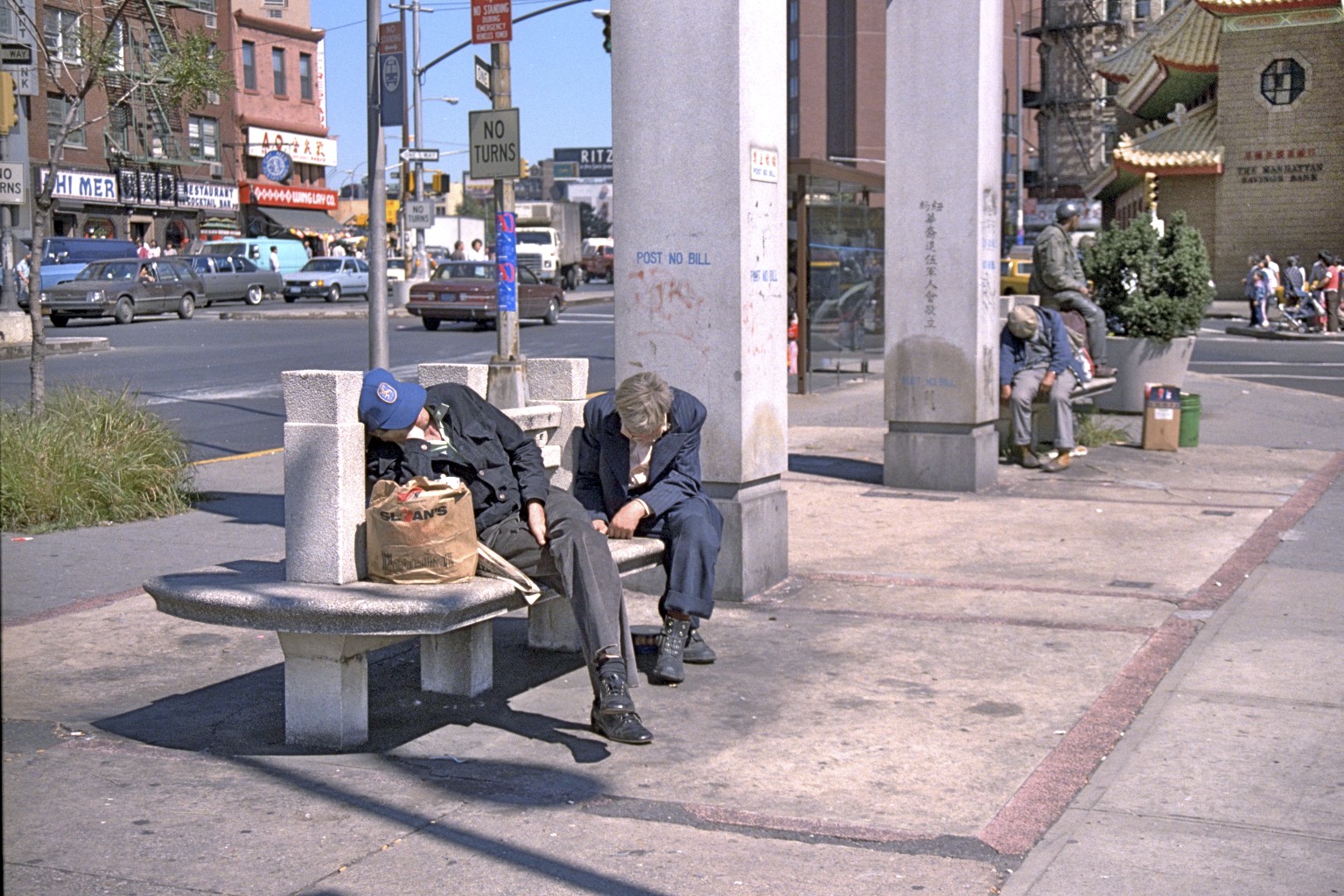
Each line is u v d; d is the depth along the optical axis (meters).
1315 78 46.09
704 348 7.25
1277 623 6.63
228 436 14.76
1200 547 8.52
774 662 6.14
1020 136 55.81
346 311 40.09
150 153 53.03
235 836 4.27
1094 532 9.06
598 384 20.94
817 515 9.81
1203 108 50.09
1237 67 46.94
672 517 5.85
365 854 4.13
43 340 10.64
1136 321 15.19
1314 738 5.02
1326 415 15.80
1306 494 10.41
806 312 18.69
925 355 10.73
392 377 5.12
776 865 4.02
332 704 5.07
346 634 4.72
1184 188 48.22
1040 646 6.32
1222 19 46.81
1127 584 7.57
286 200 62.62
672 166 7.24
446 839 4.24
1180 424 12.91
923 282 10.67
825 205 19.45
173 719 5.45
